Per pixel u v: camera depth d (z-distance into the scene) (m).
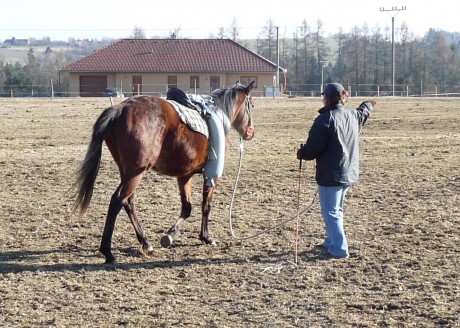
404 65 89.19
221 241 9.87
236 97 10.17
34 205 12.10
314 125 8.67
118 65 66.31
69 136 22.61
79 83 66.69
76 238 10.05
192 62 66.75
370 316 6.91
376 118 29.97
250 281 8.07
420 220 10.81
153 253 9.25
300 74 92.19
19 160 16.77
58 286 7.90
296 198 12.67
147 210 11.70
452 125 26.61
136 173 8.51
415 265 8.55
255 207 11.98
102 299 7.45
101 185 13.78
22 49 173.62
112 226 8.66
